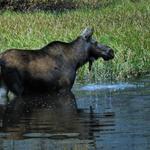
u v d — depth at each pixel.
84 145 23.98
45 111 31.72
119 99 34.09
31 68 37.28
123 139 24.58
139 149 23.06
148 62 47.72
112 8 84.19
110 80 42.47
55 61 37.97
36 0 88.94
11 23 66.00
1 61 37.06
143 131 25.78
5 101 35.53
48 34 55.53
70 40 52.78
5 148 23.88
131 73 45.09
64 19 68.88
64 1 89.69
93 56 39.66
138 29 58.00
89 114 30.20
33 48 50.84
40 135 25.88
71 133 26.02
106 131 26.11
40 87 37.59
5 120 29.39
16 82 37.00
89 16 72.19
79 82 42.09
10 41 53.25
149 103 32.31
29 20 68.94
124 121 27.94
